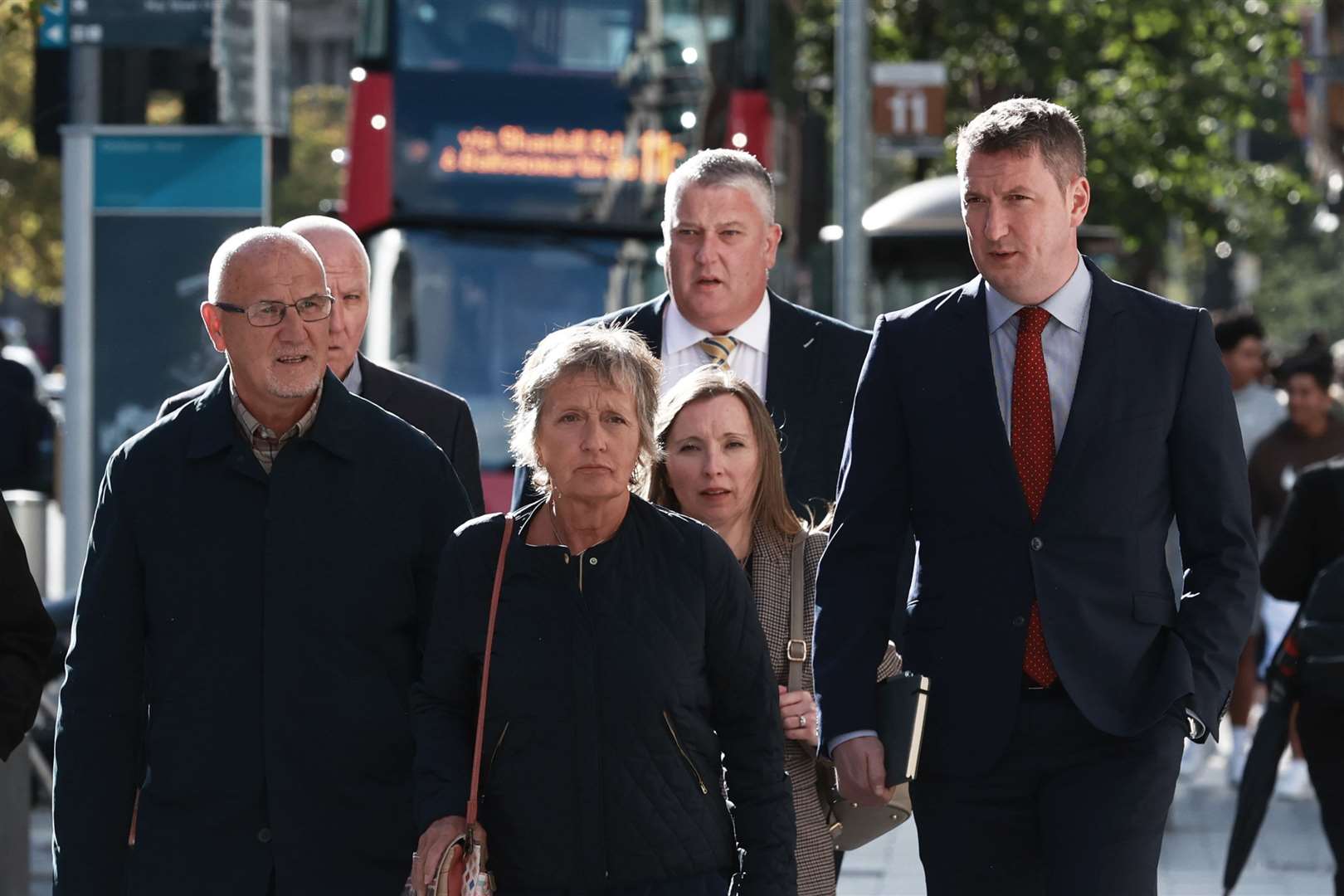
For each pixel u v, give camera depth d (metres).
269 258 8.59
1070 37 44.03
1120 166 45.91
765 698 7.97
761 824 7.93
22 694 8.88
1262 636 20.33
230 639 8.59
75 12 20.33
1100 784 8.58
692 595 7.85
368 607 8.67
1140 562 8.70
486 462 24.36
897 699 8.68
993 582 8.74
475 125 24.70
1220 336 21.41
